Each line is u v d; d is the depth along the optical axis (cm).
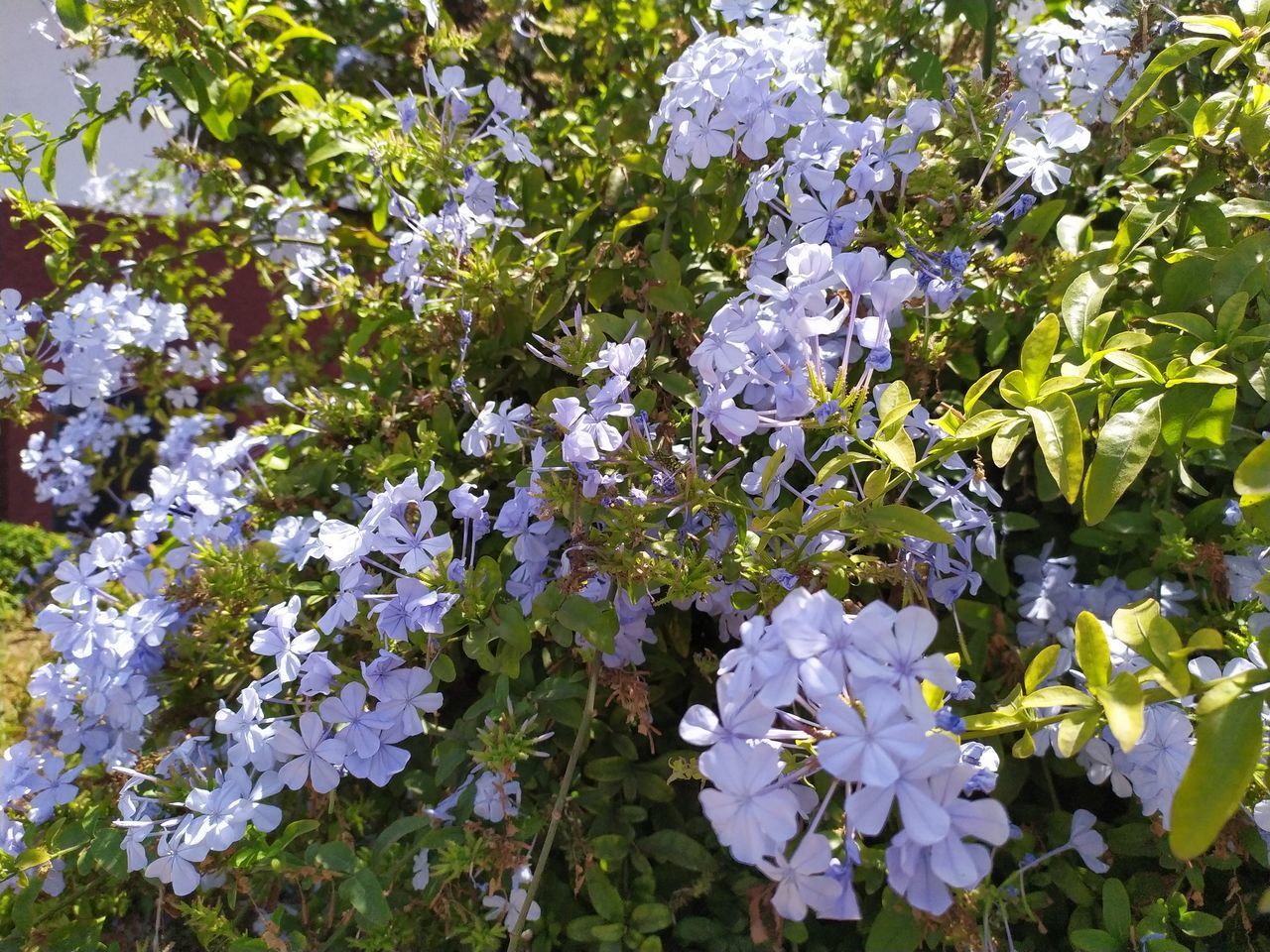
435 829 35
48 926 39
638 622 37
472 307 44
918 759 22
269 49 54
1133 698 24
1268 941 34
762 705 23
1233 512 37
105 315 55
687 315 40
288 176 72
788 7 56
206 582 43
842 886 23
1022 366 28
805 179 38
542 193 51
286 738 34
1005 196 38
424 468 43
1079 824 34
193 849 33
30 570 85
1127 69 44
